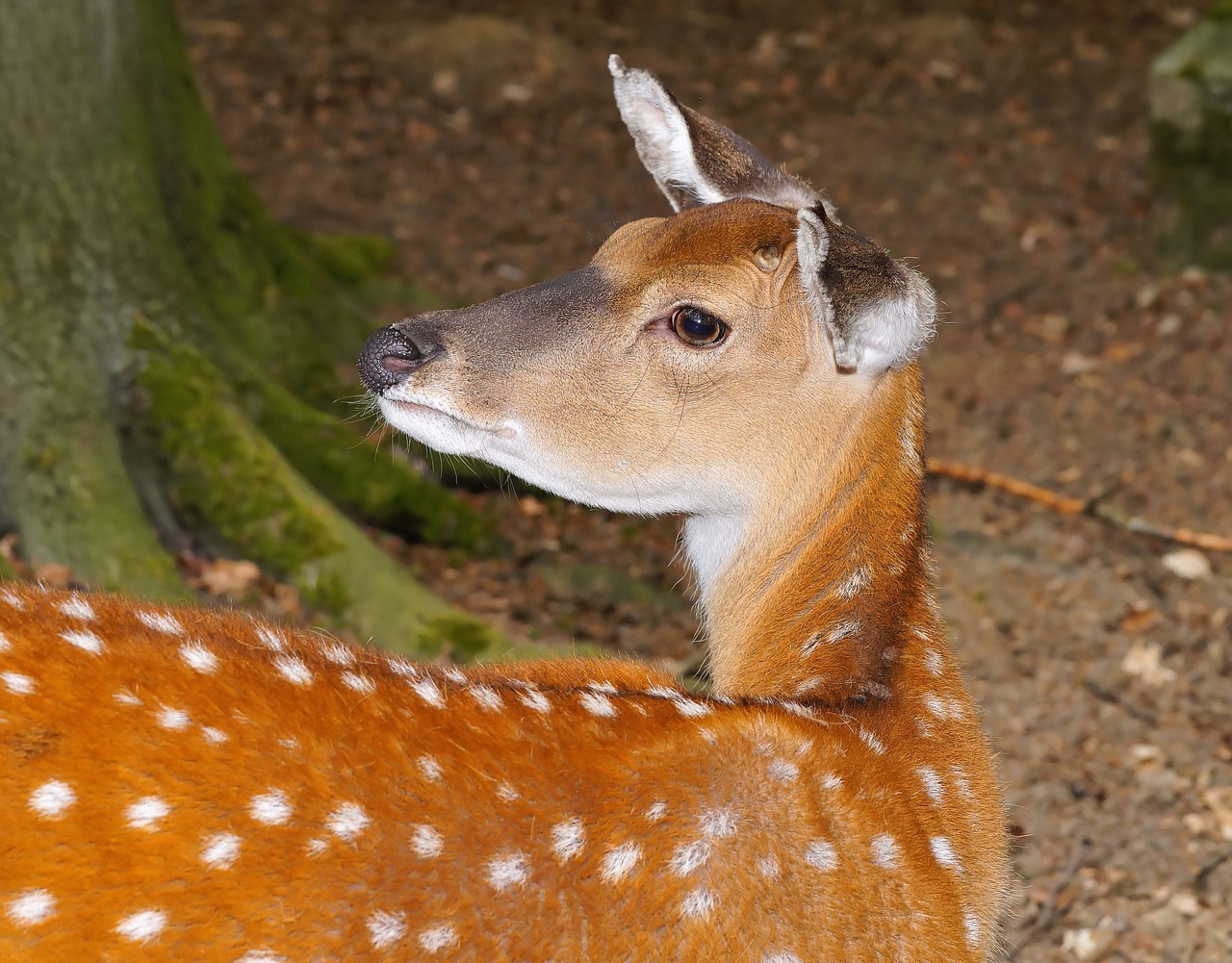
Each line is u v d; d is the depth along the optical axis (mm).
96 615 4199
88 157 9281
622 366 5328
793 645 5434
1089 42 22578
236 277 11047
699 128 5848
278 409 10406
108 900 3496
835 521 5430
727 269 5246
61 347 9062
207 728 3760
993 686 9523
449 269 15070
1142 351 14492
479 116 18891
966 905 4840
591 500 5512
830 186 17891
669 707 4531
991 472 12406
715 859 4109
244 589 9195
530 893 3863
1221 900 7715
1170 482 12328
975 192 17844
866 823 4461
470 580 10383
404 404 5434
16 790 3529
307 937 3607
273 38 20266
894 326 4914
